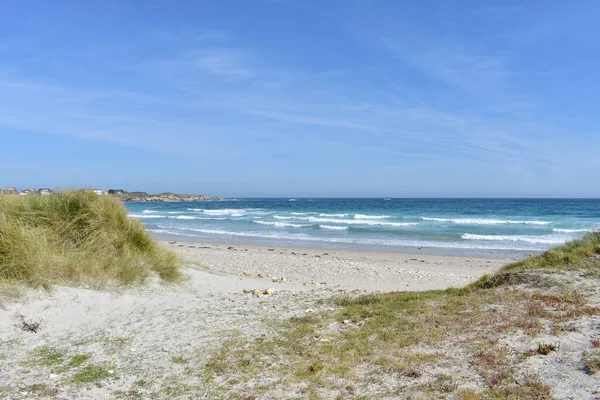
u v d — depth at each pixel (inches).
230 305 354.3
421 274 661.9
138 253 416.2
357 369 207.8
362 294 409.7
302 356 229.3
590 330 227.0
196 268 496.7
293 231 1409.9
